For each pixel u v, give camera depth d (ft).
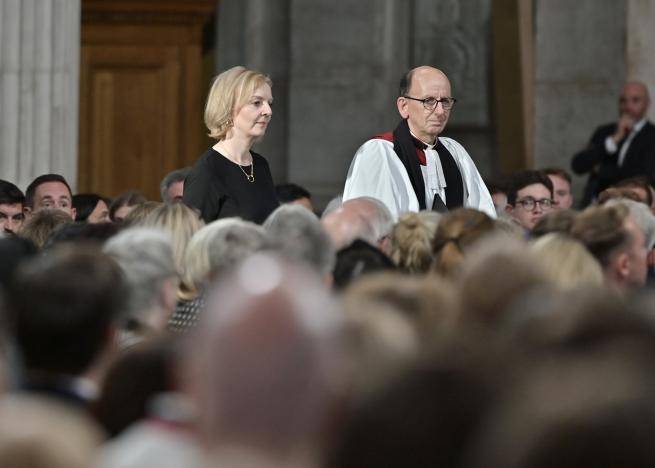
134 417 21.71
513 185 65.26
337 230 40.75
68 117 69.56
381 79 103.09
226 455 12.94
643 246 38.32
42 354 22.71
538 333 16.49
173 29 112.68
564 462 11.81
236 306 13.10
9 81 68.18
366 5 103.04
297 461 13.01
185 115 112.68
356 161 53.21
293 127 102.68
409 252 39.32
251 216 50.21
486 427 13.92
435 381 14.37
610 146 82.79
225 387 12.96
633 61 90.17
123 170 111.86
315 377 13.03
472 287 24.41
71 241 40.60
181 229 39.99
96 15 112.47
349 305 21.13
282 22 104.01
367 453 13.88
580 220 38.50
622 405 11.86
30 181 68.39
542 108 93.97
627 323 15.29
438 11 105.70
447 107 52.70
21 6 68.23
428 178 52.95
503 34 102.94
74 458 13.80
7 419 13.94
